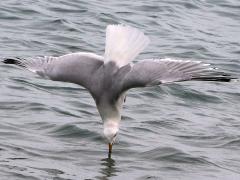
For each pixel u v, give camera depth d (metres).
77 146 13.56
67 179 11.98
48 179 11.90
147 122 15.23
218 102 17.20
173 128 15.03
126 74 9.22
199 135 14.68
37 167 12.36
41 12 23.06
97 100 9.95
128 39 9.36
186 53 20.89
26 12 22.88
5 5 23.19
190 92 17.48
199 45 21.66
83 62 9.66
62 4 24.25
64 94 16.69
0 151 12.88
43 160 12.73
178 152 13.38
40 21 22.28
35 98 16.06
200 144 14.17
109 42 9.38
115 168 12.63
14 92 16.34
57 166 12.49
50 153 13.09
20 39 20.52
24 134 13.87
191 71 8.77
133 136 14.24
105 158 13.05
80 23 22.61
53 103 15.87
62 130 14.23
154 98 16.95
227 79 8.55
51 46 20.30
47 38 20.95
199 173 12.61
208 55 20.95
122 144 13.76
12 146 13.19
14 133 13.84
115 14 23.88
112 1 25.52
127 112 15.78
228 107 16.95
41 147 13.32
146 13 24.50
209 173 12.63
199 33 23.17
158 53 20.59
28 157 12.77
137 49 9.28
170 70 8.88
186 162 13.06
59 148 13.35
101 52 20.28
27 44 20.20
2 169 12.09
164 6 25.42
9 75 17.53
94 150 13.40
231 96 17.66
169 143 13.98
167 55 20.53
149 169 12.67
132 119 15.35
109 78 9.49
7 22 21.97
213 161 13.20
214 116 16.16
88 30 22.09
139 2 25.61
